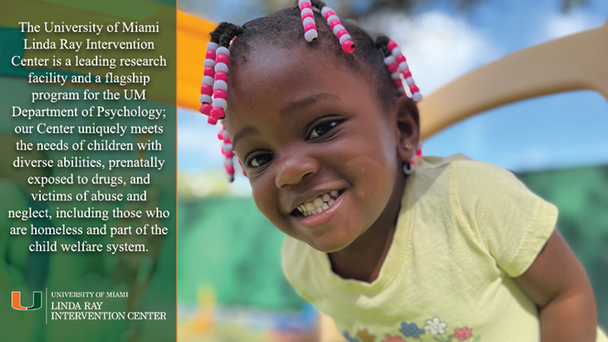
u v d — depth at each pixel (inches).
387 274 37.1
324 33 32.0
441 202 36.2
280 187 31.1
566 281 35.4
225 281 197.0
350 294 39.4
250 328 171.5
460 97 53.2
